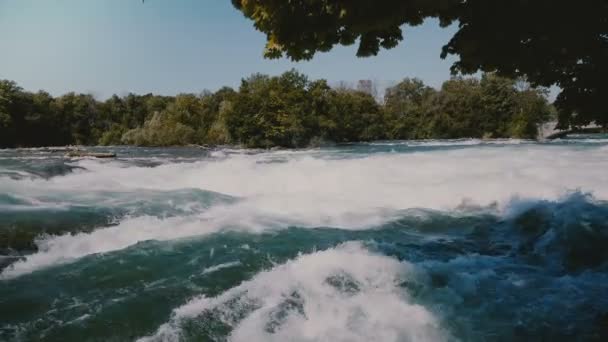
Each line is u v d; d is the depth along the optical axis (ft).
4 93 220.02
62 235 30.40
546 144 103.24
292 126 155.94
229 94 180.75
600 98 13.00
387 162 62.13
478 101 231.30
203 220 34.58
